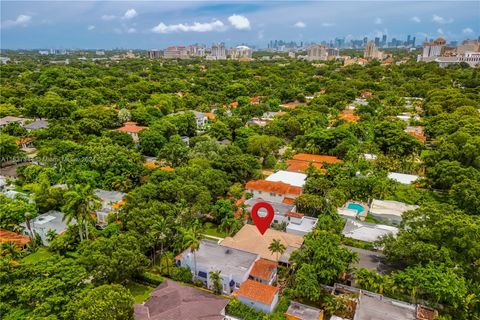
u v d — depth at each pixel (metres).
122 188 72.62
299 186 74.06
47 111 125.44
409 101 171.88
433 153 86.56
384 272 46.56
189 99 163.75
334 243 48.12
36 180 75.19
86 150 82.81
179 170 72.81
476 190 63.09
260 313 41.75
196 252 52.03
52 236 56.00
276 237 56.41
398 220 64.06
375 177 74.69
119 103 152.88
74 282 39.38
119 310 35.38
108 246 45.66
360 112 140.50
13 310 37.16
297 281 43.47
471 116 109.56
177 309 39.69
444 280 40.19
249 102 161.50
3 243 51.12
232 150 90.81
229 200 65.88
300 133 118.44
